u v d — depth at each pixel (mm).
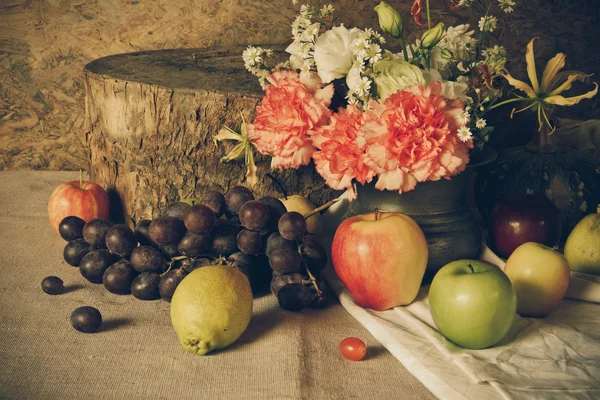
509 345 1389
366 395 1281
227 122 1808
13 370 1350
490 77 1565
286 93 1591
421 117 1443
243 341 1462
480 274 1343
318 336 1486
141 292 1617
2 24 2475
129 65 2082
